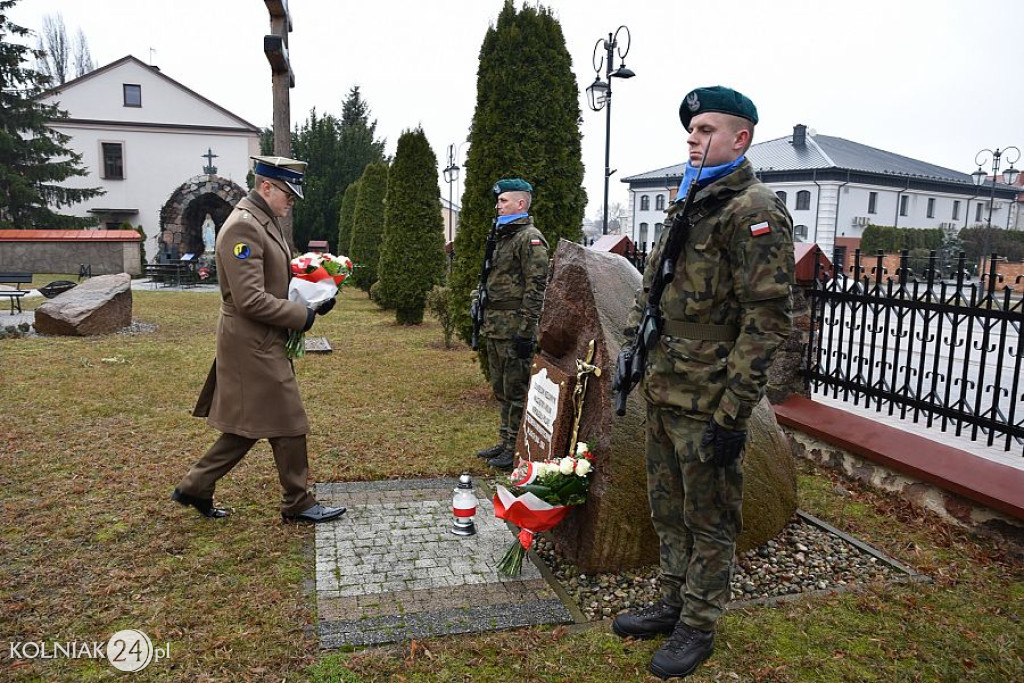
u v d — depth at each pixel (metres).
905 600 3.27
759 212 2.43
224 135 36.91
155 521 4.01
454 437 5.89
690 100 2.61
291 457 3.94
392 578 3.42
